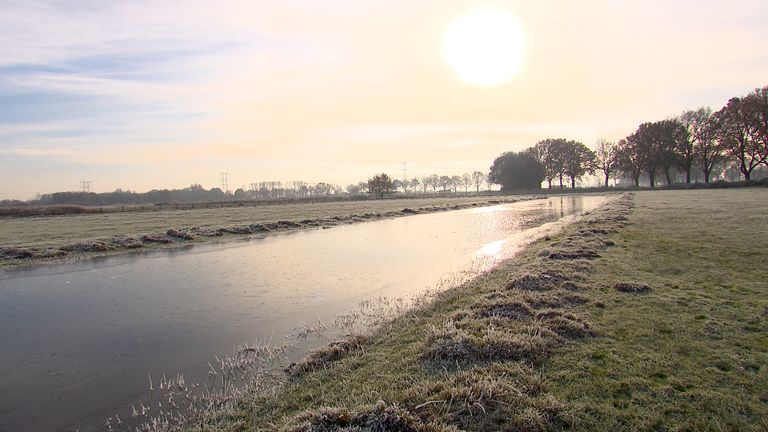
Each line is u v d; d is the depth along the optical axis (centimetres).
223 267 1784
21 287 1483
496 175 13638
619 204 4272
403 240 2578
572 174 11656
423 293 1243
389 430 485
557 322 802
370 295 1268
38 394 695
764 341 696
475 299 1036
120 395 683
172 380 729
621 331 768
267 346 864
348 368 699
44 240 2627
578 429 488
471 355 678
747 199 4088
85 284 1512
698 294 962
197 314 1120
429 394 573
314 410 552
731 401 525
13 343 930
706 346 686
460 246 2250
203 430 555
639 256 1413
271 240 2692
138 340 936
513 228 3081
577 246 1608
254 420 565
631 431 480
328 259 1939
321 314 1088
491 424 500
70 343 925
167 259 2014
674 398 539
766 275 1100
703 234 1803
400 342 801
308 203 8675
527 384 583
